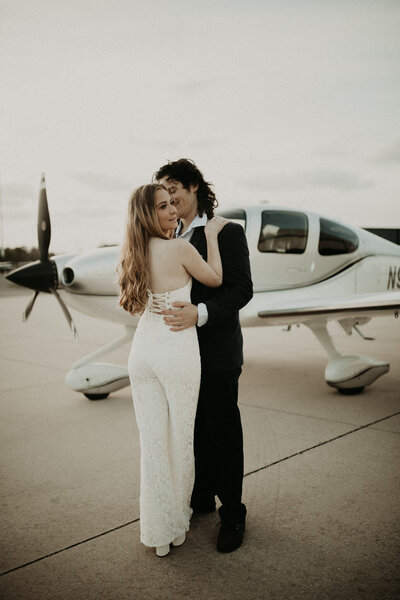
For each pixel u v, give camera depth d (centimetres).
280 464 265
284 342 706
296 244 442
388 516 209
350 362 402
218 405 194
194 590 165
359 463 265
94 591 165
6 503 228
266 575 171
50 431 329
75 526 208
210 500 219
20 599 162
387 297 388
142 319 187
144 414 184
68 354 634
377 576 169
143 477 183
